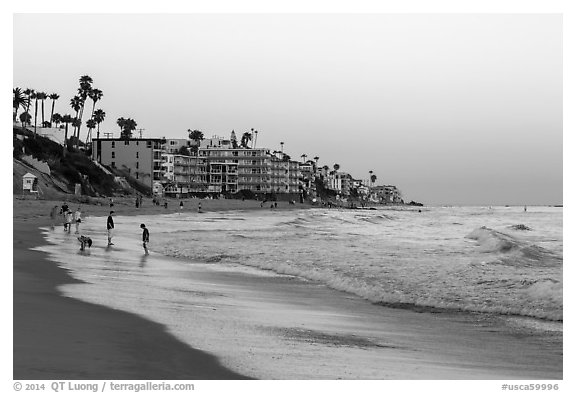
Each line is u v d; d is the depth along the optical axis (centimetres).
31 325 1266
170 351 1145
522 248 4381
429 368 1208
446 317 1880
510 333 1647
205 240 4991
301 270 2927
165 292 2036
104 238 4503
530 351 1425
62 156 12156
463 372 1190
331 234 6669
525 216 16288
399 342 1480
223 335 1366
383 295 2231
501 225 10200
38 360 1012
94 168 13175
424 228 8950
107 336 1214
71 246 3509
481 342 1522
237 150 19550
